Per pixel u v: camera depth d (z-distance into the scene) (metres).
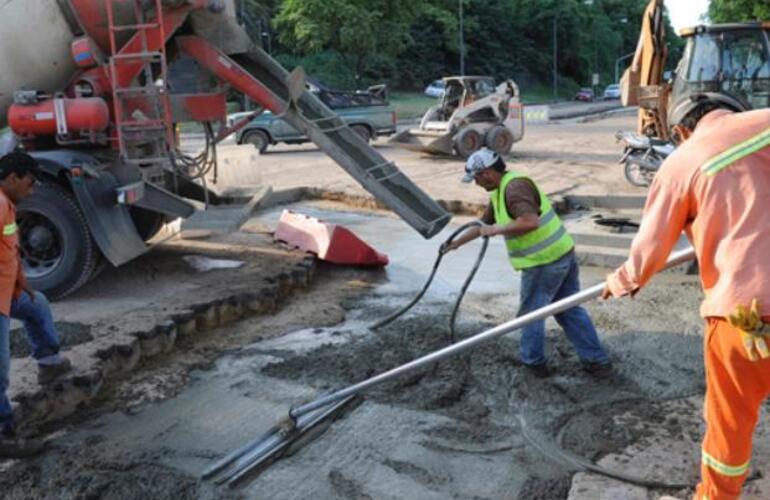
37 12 5.99
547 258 4.53
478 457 3.80
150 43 6.21
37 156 5.68
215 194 9.12
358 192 11.91
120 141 6.07
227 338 5.59
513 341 5.38
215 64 6.82
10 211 3.56
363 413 4.29
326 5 33.22
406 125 32.09
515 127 16.52
